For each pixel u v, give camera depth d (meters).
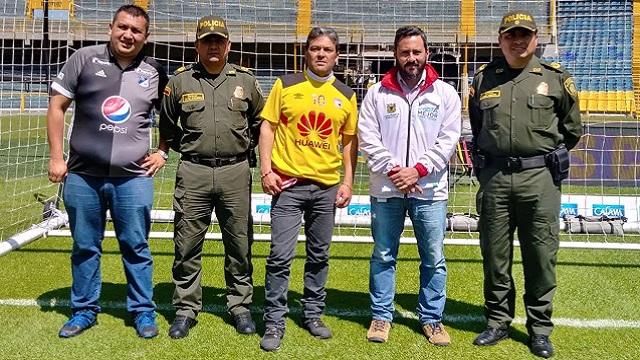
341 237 4.96
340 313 3.54
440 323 3.16
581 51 7.86
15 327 3.22
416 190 3.00
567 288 3.99
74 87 2.99
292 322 3.37
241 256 3.24
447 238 5.10
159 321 3.36
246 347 3.02
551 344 2.99
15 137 8.98
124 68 3.03
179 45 7.66
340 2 11.23
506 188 2.94
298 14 8.80
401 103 3.02
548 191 2.91
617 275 4.27
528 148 2.88
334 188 3.10
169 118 3.15
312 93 3.00
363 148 3.08
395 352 2.99
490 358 2.93
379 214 3.10
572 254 4.82
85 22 6.93
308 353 2.96
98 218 3.13
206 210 3.16
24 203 6.31
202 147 3.06
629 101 7.42
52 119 2.96
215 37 2.97
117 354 2.92
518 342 3.12
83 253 3.16
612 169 7.27
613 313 3.54
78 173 3.05
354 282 4.11
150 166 3.13
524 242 3.01
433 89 3.01
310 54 2.98
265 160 3.05
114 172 3.02
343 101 3.04
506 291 3.10
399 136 3.02
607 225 5.27
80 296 3.20
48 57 7.00
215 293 3.84
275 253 3.06
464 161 6.71
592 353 2.99
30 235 4.95
